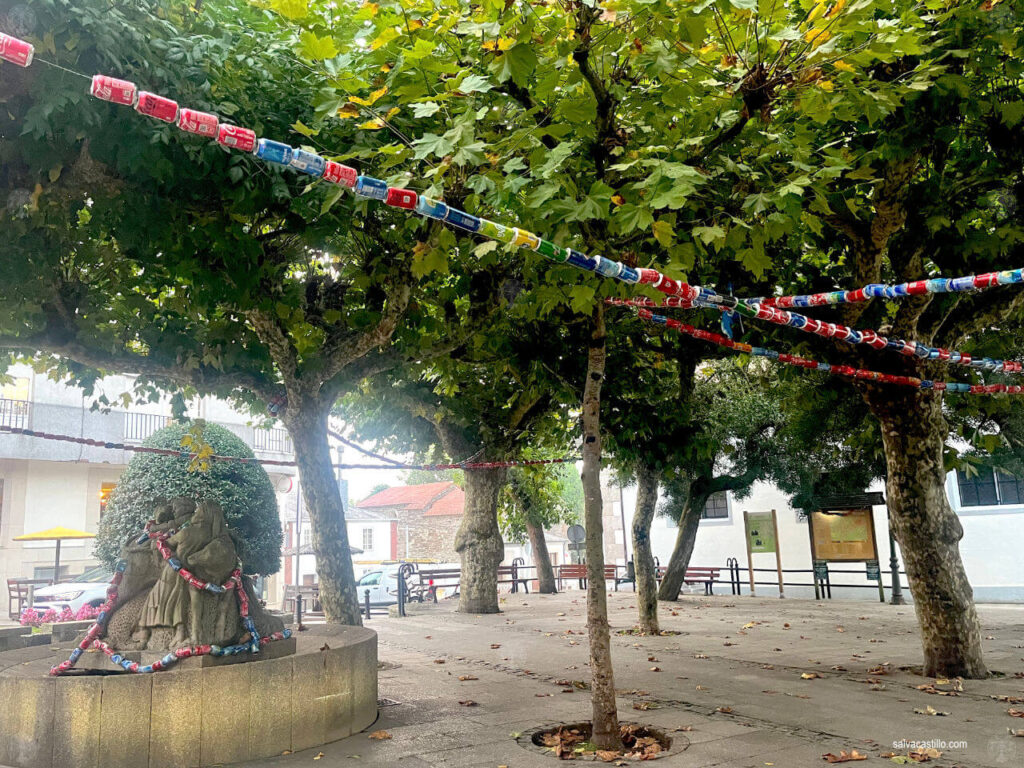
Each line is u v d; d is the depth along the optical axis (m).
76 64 5.04
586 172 6.14
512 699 7.66
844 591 21.77
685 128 6.20
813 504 18.73
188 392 9.76
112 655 5.90
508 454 15.87
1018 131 7.37
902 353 8.59
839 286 9.14
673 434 12.10
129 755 5.27
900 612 15.96
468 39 5.87
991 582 19.45
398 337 9.40
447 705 7.42
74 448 20.91
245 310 7.90
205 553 6.13
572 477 54.22
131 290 8.84
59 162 5.57
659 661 9.90
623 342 11.40
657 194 4.93
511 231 4.11
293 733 5.84
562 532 54.38
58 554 17.66
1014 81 7.36
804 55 5.33
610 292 5.70
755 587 23.69
